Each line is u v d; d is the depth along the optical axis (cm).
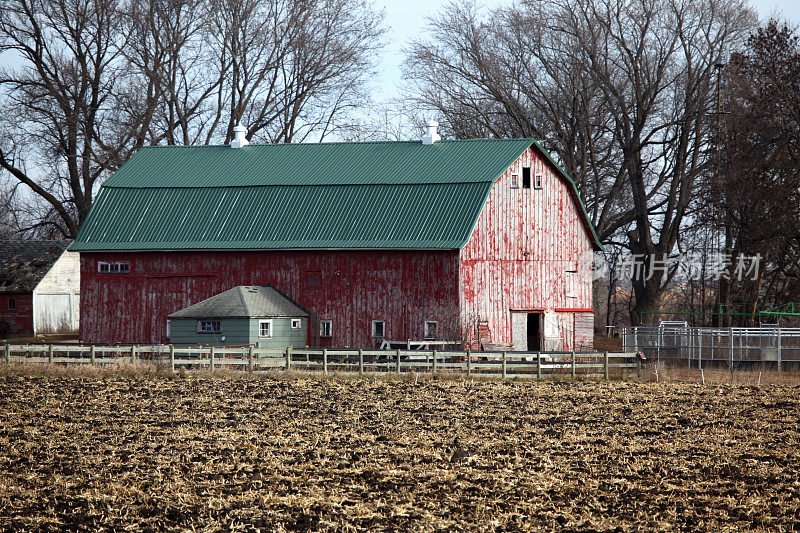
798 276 19650
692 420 9731
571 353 13350
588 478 7200
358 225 16712
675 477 7250
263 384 12431
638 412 10250
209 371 13475
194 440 8531
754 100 18988
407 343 15275
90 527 6016
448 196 16500
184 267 17362
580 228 17612
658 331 16075
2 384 12094
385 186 17112
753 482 7081
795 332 15338
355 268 16438
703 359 14900
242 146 19512
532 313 16712
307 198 17400
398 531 5916
